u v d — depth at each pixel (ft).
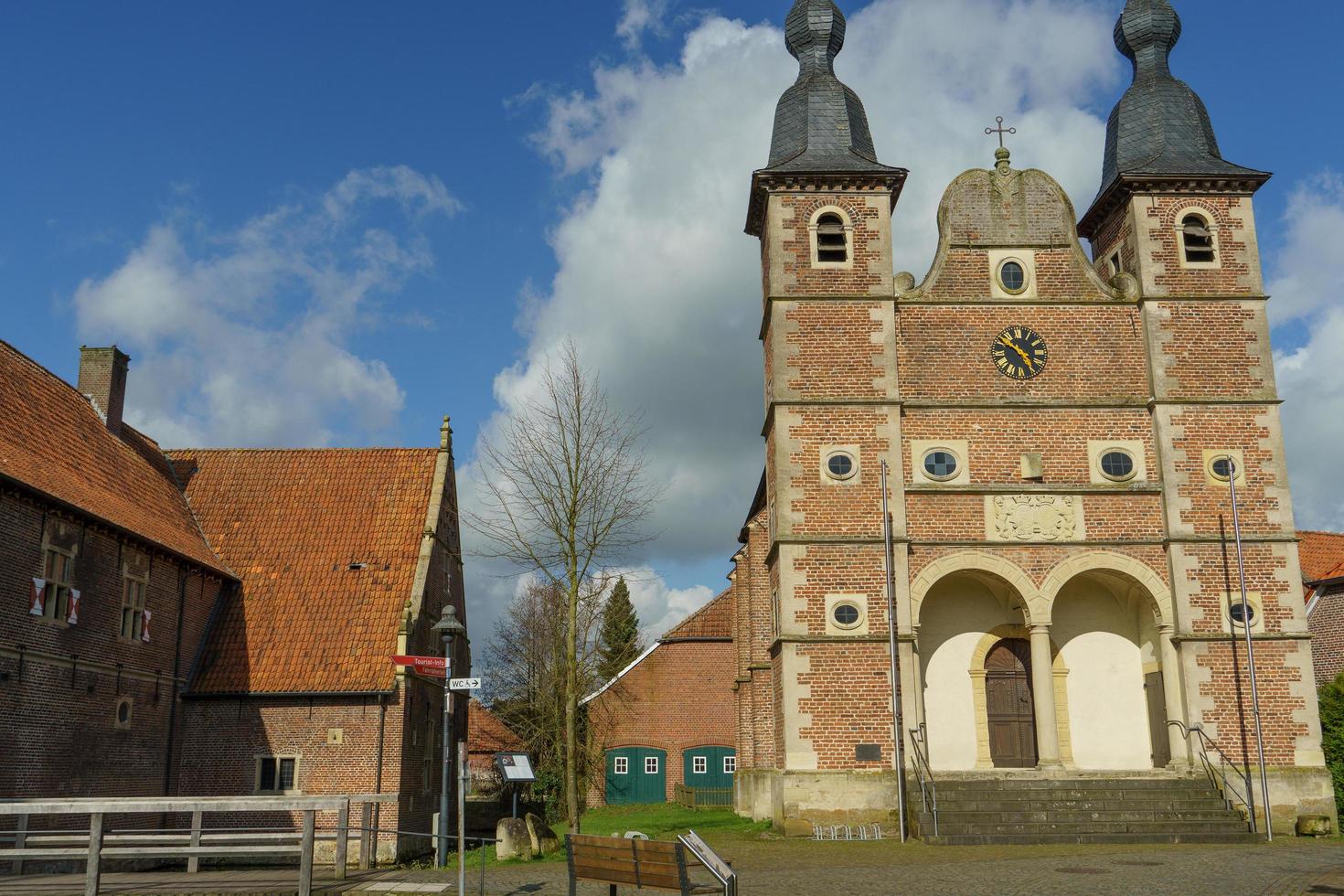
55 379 92.17
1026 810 80.79
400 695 89.76
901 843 79.36
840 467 90.79
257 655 92.63
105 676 80.12
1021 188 97.09
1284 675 87.40
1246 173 95.20
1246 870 59.67
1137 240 95.14
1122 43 104.58
